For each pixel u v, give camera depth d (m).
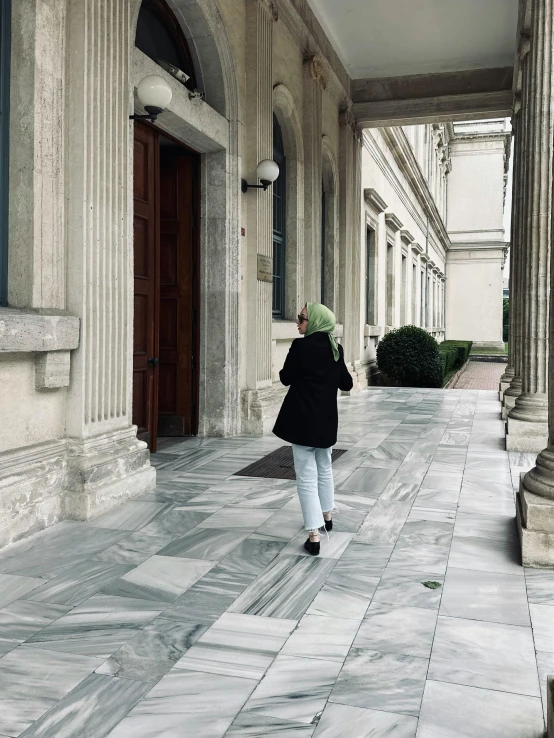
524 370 8.08
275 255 10.70
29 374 4.60
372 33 12.77
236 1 8.34
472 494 5.83
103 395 5.22
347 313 14.69
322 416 4.21
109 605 3.42
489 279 44.81
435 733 2.36
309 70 11.25
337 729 2.38
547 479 4.30
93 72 4.98
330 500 4.67
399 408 12.40
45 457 4.69
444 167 42.44
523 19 8.85
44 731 2.35
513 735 2.35
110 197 5.23
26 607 3.39
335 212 14.02
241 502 5.43
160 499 5.49
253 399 8.79
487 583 3.77
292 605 3.45
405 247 25.58
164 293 8.41
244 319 8.88
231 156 8.27
